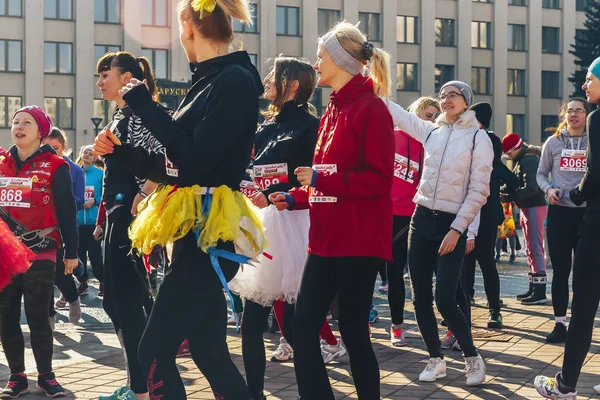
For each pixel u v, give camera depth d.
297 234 5.75
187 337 4.18
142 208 4.25
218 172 4.09
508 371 6.71
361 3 54.69
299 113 6.02
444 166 6.30
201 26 4.16
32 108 6.41
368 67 4.72
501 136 58.69
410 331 8.62
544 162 8.20
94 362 7.37
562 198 7.91
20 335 6.22
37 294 6.18
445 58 57.09
